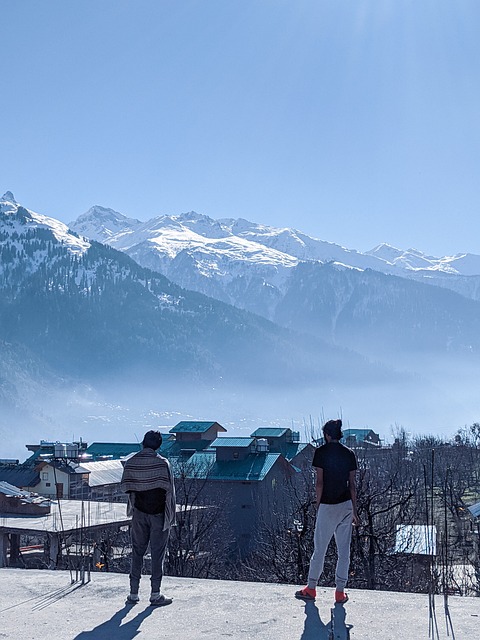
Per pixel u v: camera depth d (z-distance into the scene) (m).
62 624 9.66
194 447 94.56
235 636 9.14
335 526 10.40
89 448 100.25
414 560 23.39
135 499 10.66
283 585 11.45
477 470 74.31
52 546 32.94
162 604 10.47
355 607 10.20
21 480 71.50
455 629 9.23
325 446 10.54
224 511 63.12
